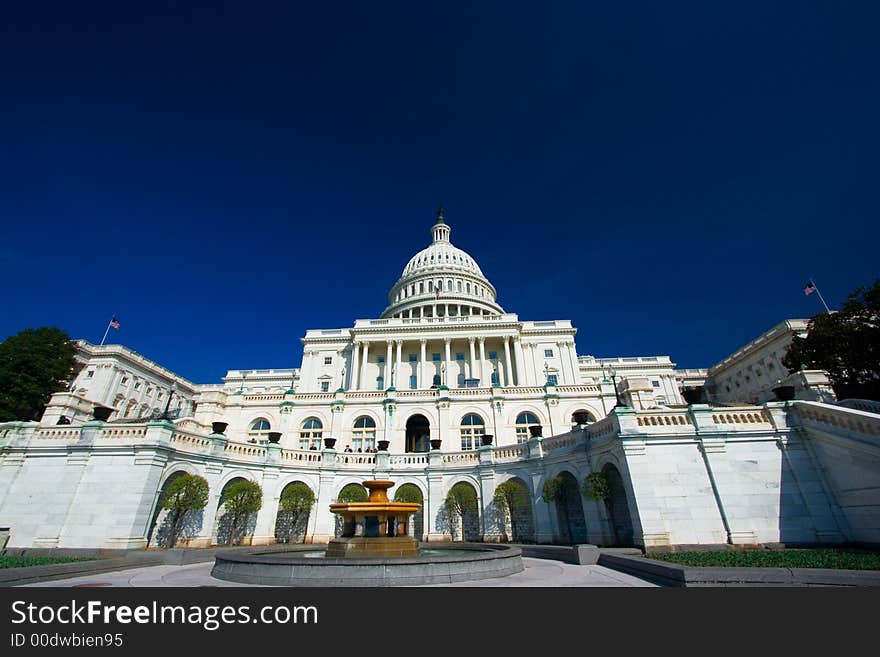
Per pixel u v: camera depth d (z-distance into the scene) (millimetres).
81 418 42656
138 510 16812
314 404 35875
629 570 11562
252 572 9977
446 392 36062
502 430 34750
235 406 35969
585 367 68125
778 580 8656
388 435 34500
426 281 83688
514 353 57719
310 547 16609
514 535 21656
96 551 16203
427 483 24109
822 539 14180
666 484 15367
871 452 13281
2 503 17719
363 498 22547
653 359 69875
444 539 22766
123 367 62594
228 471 20875
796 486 15000
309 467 23422
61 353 44312
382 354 58656
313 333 62812
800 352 29750
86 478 17703
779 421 15906
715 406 17938
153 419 18438
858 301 27375
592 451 18297
